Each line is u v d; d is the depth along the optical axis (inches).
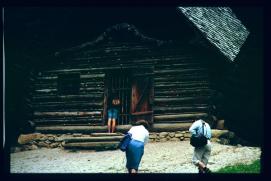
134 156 437.7
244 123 753.0
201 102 717.9
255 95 759.7
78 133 752.3
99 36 761.6
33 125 765.3
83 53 771.4
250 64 756.0
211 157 566.6
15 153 685.9
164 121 724.0
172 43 734.5
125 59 751.7
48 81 780.6
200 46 717.3
